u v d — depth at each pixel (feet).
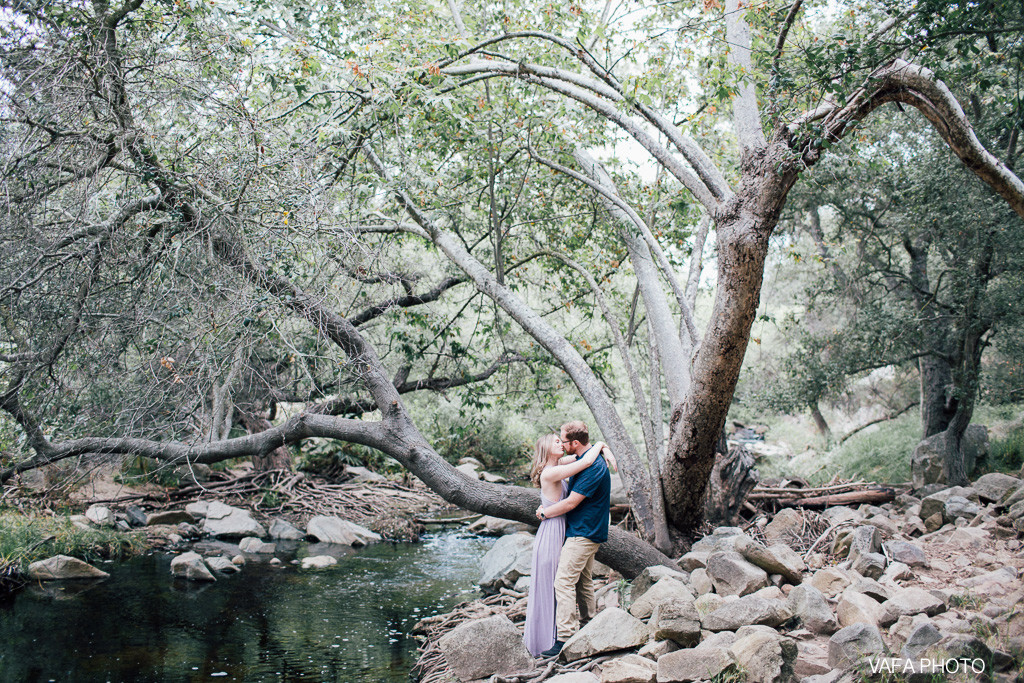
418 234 27.58
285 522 39.75
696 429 22.52
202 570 29.12
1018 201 16.94
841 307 45.32
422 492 50.42
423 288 39.55
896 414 51.26
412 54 22.70
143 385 24.59
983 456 38.83
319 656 20.52
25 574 27.68
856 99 18.57
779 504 32.14
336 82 23.86
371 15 24.53
